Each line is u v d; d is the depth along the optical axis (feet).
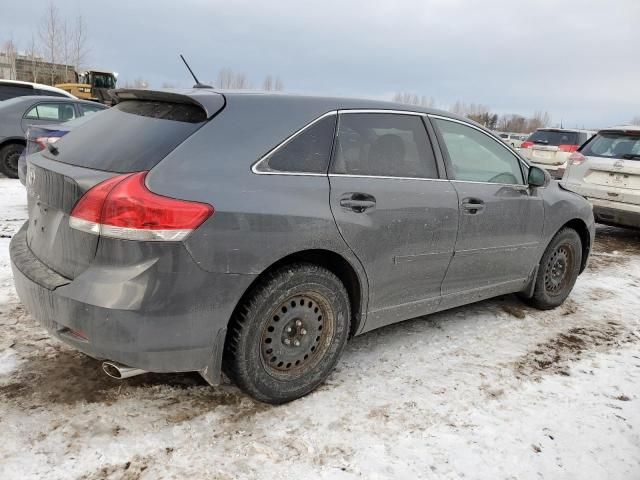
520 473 8.07
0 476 7.16
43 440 7.93
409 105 11.25
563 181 25.85
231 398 9.37
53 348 10.63
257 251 8.17
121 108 9.78
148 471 7.49
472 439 8.77
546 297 14.67
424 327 13.09
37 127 21.06
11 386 9.25
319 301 9.36
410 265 10.63
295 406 9.30
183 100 8.87
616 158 23.97
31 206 9.37
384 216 9.89
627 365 11.87
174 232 7.43
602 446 8.89
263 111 8.98
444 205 10.97
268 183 8.51
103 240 7.50
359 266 9.69
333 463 7.94
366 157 10.06
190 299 7.71
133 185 7.47
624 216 23.57
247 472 7.62
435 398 9.88
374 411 9.32
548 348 12.46
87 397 9.07
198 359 8.06
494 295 13.25
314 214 8.84
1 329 11.27
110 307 7.39
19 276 8.63
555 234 14.30
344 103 10.02
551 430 9.21
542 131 45.83
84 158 8.55
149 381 9.71
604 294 16.99
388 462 8.05
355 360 11.10
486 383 10.58
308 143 9.24
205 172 8.00
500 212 12.33
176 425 8.52
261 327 8.64
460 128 12.14
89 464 7.53
